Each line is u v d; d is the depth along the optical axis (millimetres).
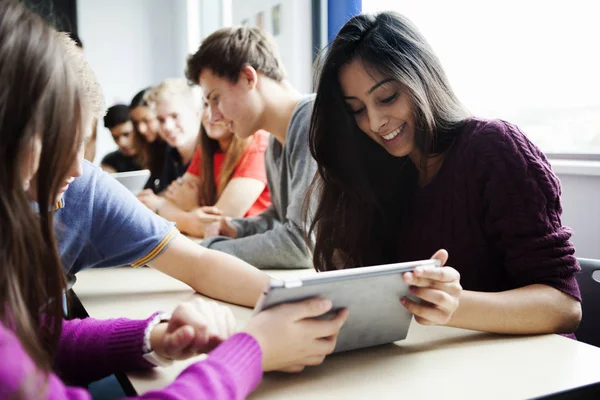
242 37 1522
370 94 1037
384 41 1020
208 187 2209
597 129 1643
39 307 604
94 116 809
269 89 1532
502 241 948
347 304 686
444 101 1050
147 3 4289
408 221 1174
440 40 2098
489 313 790
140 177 1787
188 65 1632
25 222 534
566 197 1629
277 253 1329
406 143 1075
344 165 1170
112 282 1191
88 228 1044
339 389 633
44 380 446
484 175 983
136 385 674
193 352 702
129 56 4258
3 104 513
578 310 854
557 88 1744
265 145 2086
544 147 1798
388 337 762
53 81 545
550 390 623
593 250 1565
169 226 1109
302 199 1364
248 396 618
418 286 718
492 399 602
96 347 738
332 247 1219
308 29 2641
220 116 1586
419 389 629
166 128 2729
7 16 533
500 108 1923
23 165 534
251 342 619
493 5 1908
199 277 1058
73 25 4016
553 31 1736
